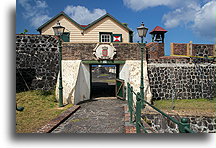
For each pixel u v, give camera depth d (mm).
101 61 11258
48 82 11508
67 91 9938
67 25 15281
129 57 11602
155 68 12453
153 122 8492
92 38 15500
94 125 6383
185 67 12789
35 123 6492
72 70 10719
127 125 6125
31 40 11461
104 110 8664
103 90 15484
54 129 5988
